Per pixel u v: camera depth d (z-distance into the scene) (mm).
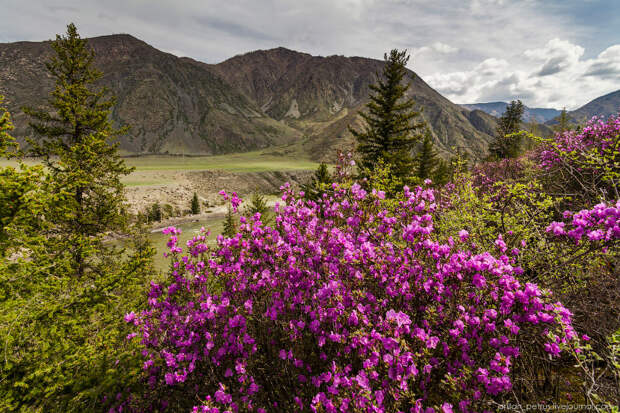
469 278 2479
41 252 4137
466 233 2945
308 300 3191
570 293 3049
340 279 2918
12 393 3039
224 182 99312
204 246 3736
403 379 2000
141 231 10773
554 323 2139
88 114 10984
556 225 2672
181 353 3127
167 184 76875
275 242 3617
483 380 2008
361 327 2350
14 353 3463
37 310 3713
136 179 82188
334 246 3420
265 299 3445
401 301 2740
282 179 114938
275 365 3086
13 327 3381
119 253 9609
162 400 3354
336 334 2408
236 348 3072
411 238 2893
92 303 4227
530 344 2627
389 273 2713
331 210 4238
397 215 4062
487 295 2387
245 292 3443
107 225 10039
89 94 11641
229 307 3252
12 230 3621
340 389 2188
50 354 3508
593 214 2457
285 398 3000
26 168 3430
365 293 2785
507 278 2229
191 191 78812
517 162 9891
